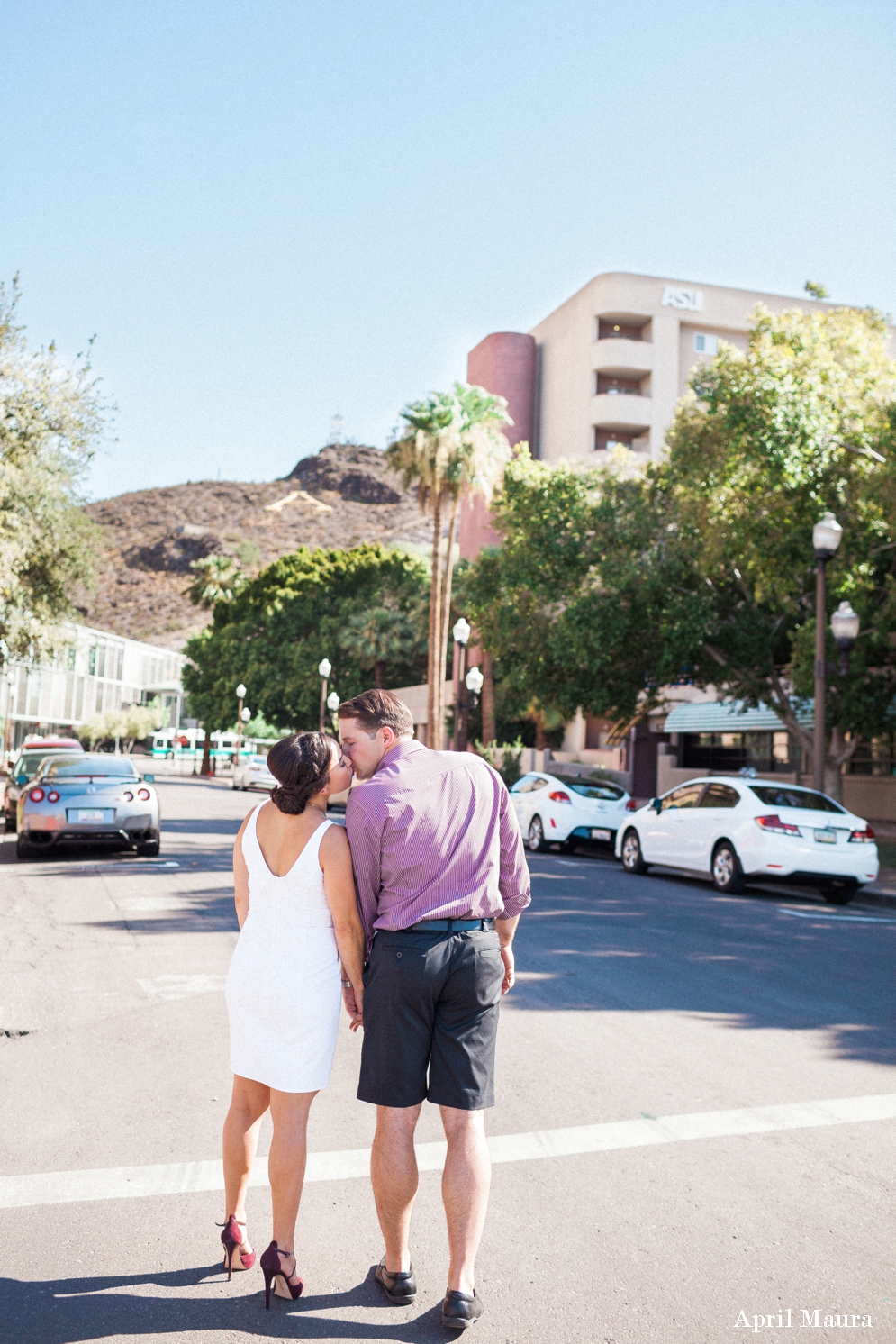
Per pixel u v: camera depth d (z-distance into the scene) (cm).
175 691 10075
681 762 3584
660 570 2184
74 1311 302
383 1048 313
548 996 712
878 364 1912
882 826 2456
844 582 1830
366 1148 436
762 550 1883
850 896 1359
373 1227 362
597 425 5234
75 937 899
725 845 1378
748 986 759
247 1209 373
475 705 4328
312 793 324
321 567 6431
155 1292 315
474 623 2788
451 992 314
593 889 1352
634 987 746
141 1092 500
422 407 3388
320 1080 322
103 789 1469
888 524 1773
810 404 1781
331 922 328
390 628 5584
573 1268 332
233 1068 328
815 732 1603
